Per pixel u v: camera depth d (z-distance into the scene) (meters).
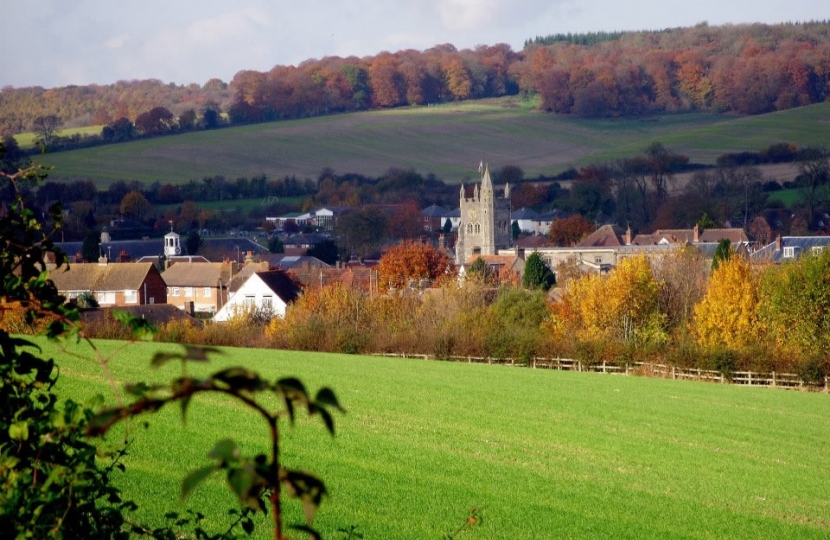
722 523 116.56
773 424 194.88
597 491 127.88
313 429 152.00
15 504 29.72
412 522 105.25
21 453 31.52
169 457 120.06
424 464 135.12
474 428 168.75
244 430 142.38
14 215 35.34
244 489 21.20
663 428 183.38
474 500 117.56
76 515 32.16
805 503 129.25
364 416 173.75
